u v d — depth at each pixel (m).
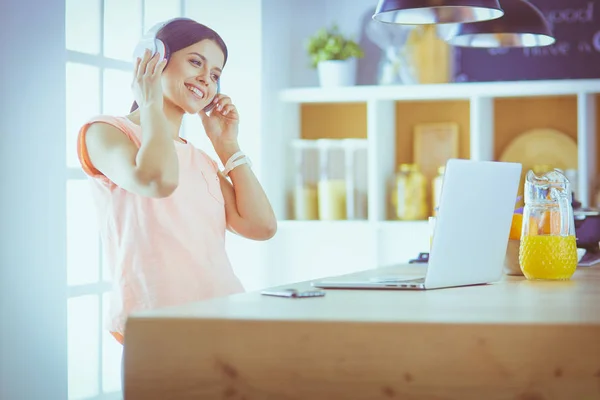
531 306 1.72
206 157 2.94
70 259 3.63
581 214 3.27
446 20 3.07
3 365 2.96
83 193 3.68
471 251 2.19
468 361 1.48
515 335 1.47
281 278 4.98
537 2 5.21
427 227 4.80
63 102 3.20
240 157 2.96
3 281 2.96
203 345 1.56
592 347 1.44
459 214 2.10
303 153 5.16
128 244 2.67
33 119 3.08
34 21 3.08
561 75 5.18
